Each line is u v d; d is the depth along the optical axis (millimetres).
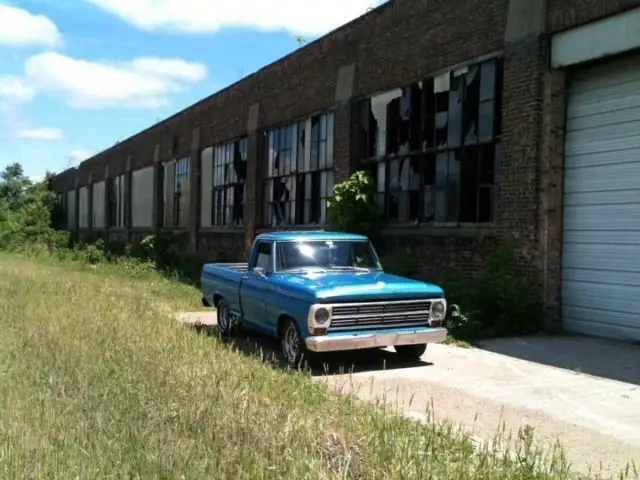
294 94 20953
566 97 11453
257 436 4555
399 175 15789
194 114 30203
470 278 12852
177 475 3881
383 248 16141
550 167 11336
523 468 4305
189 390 5750
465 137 13539
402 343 8148
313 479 3939
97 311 10859
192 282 21422
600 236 10828
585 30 10727
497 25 12500
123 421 4840
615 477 4633
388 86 16031
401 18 15570
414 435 4887
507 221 11984
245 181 24891
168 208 34062
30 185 62375
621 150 10492
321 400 5887
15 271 20766
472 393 7098
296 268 9164
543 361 8867
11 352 7391
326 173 19281
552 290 11375
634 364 8625
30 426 4629
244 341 10383
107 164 44875
